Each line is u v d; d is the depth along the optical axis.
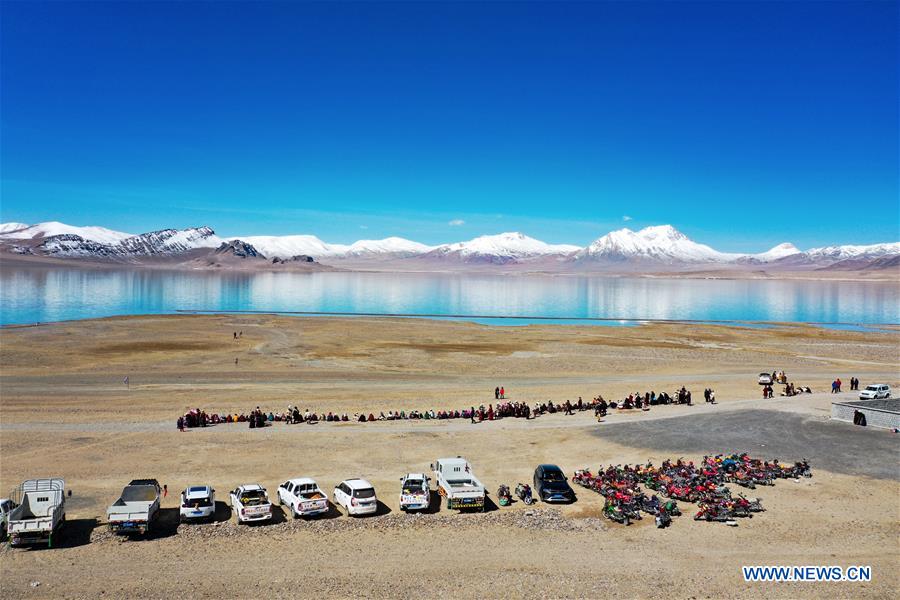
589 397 71.38
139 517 31.97
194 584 27.39
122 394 69.19
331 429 55.59
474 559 30.31
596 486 40.28
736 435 52.97
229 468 44.44
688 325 160.62
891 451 48.25
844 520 35.19
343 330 138.25
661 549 31.56
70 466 44.25
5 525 31.98
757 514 35.97
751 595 27.09
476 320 185.88
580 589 27.45
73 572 28.36
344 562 29.78
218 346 109.94
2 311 181.12
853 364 100.31
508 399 69.75
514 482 42.53
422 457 47.75
